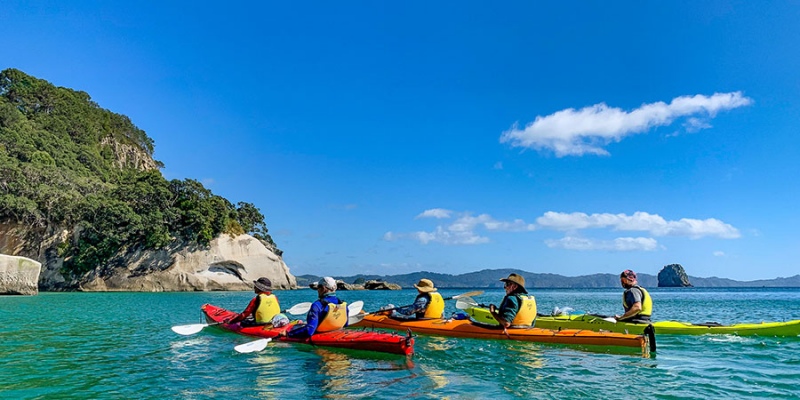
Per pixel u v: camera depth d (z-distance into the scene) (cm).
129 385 707
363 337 939
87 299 3294
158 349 1000
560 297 5803
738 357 923
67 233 5662
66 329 1387
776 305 3756
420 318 1216
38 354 956
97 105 10250
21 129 7056
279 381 727
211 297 3869
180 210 5831
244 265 6050
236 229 6450
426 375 765
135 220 5456
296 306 1268
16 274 3588
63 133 8131
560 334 1012
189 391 674
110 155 9169
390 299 4828
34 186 5631
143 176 5931
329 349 959
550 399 641
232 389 685
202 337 1141
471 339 1084
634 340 954
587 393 669
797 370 811
